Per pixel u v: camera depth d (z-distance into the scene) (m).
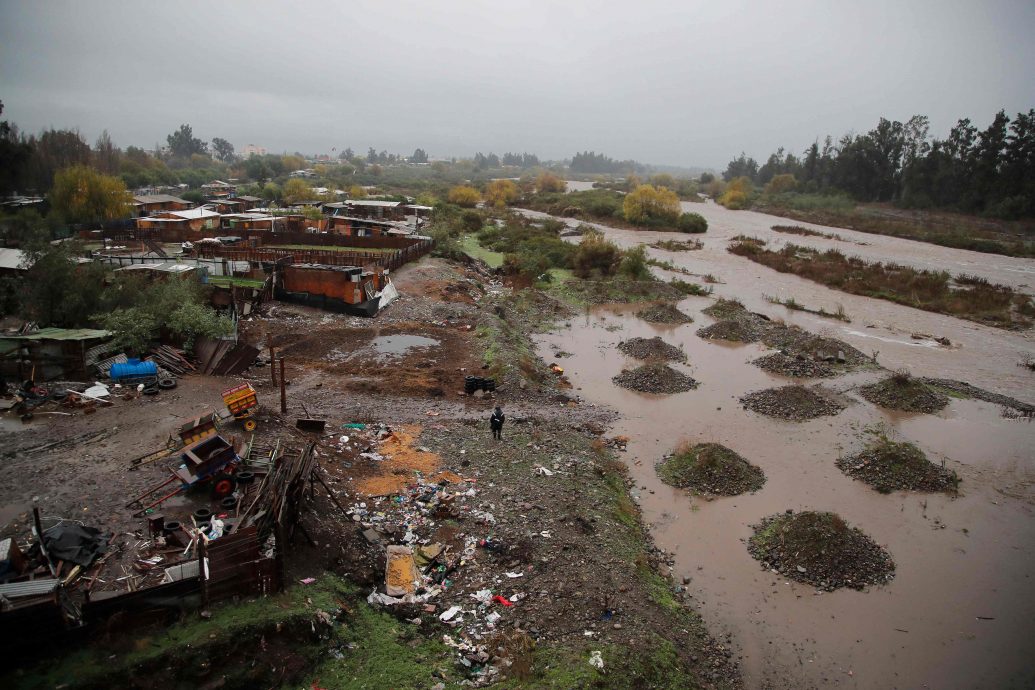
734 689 14.72
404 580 16.28
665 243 86.56
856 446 27.33
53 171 92.56
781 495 23.23
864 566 19.02
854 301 55.84
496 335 38.12
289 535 15.98
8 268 38.09
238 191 129.50
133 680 11.70
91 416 22.97
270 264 43.78
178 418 23.27
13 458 19.59
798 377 35.72
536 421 27.91
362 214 92.62
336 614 14.48
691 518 21.75
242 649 12.74
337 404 27.31
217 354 29.27
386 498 19.86
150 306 30.59
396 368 32.56
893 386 33.12
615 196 150.00
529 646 14.42
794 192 155.12
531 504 20.31
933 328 47.53
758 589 18.20
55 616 11.88
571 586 16.39
